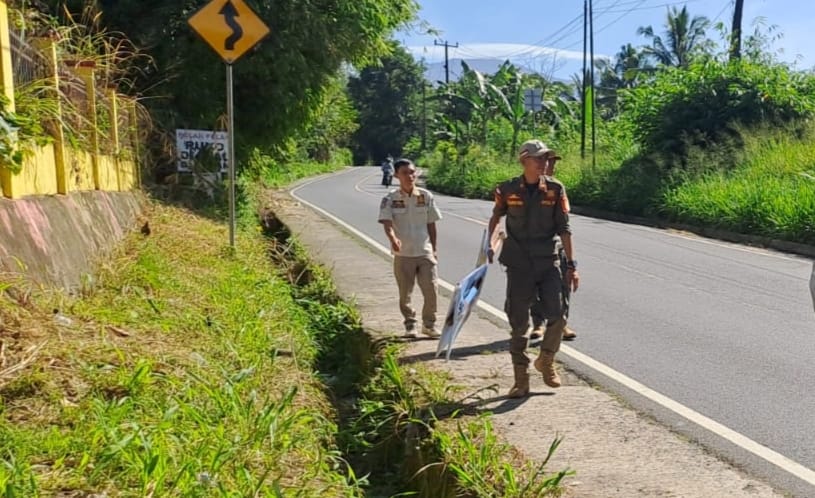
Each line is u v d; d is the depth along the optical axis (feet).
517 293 17.21
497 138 128.67
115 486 10.09
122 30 47.93
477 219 62.85
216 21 30.27
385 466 15.58
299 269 34.60
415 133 307.58
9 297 14.56
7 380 12.09
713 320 25.55
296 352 19.92
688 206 59.36
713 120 71.41
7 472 9.46
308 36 50.21
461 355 20.88
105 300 18.95
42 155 20.94
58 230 19.70
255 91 52.34
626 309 27.37
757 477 13.16
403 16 58.75
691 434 15.19
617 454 14.01
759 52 77.71
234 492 10.57
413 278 22.84
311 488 11.80
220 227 39.34
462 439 13.55
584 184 80.59
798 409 16.74
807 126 66.08
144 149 42.52
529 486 12.25
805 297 29.76
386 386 18.25
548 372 17.56
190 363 15.37
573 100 151.43
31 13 26.25
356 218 60.95
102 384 12.98
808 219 46.62
